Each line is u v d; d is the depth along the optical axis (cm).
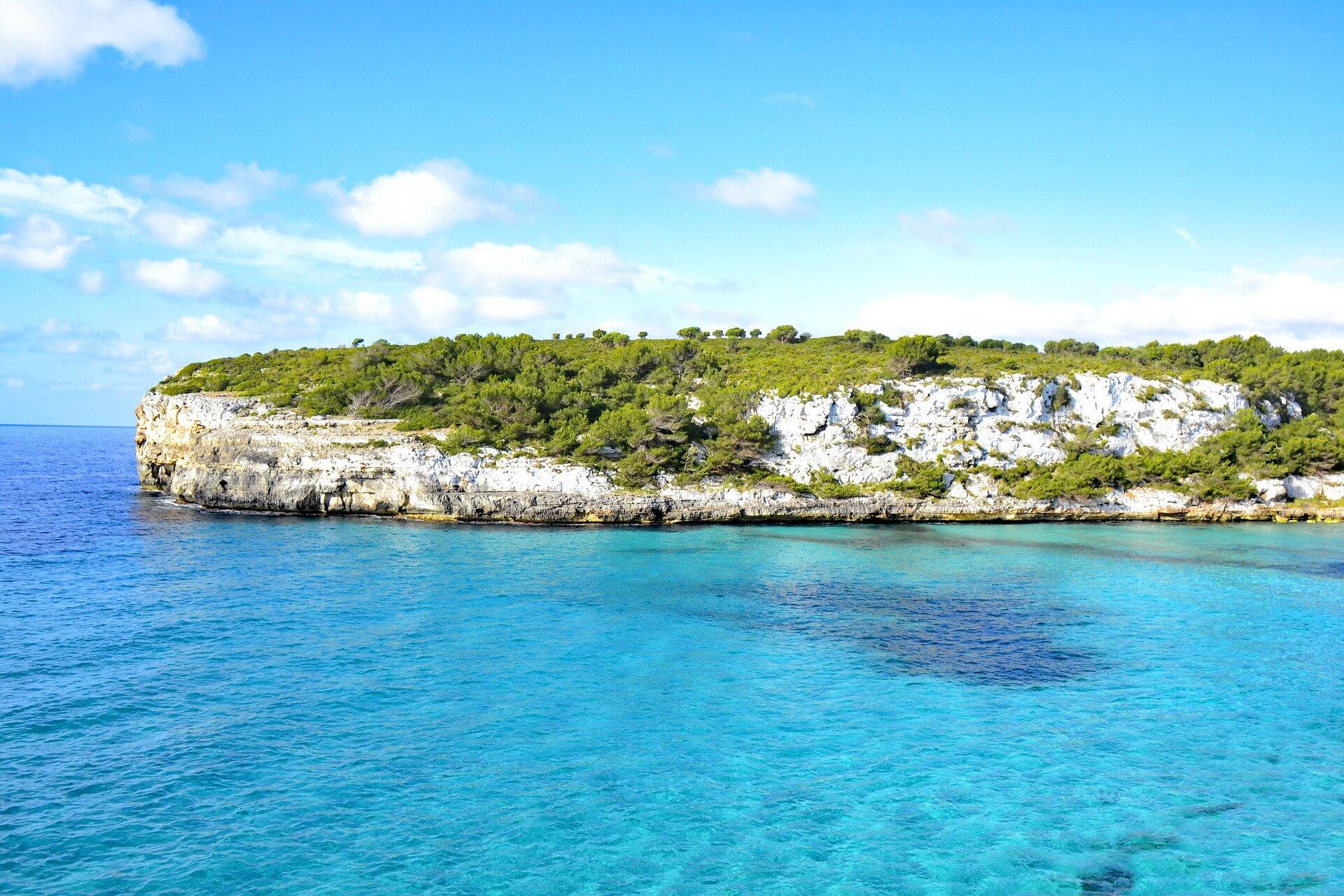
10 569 4225
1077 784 2045
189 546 5000
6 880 1551
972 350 9988
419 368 8281
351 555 4806
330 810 1850
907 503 6675
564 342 10931
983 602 3909
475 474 6350
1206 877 1650
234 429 6888
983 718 2459
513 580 4197
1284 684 2794
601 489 6431
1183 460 7212
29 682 2569
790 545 5500
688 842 1755
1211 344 10138
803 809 1902
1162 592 4178
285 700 2478
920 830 1816
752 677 2794
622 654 3003
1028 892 1588
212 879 1578
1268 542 5862
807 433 7062
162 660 2809
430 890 1561
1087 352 10856
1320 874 1662
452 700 2517
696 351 9288
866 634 3341
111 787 1923
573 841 1747
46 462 14100
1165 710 2548
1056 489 6831
